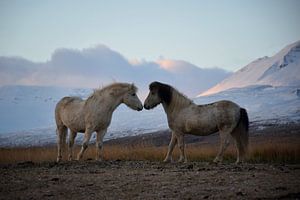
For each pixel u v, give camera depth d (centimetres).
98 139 1797
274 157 2077
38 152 2448
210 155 2314
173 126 1772
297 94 13288
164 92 1781
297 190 1082
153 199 1042
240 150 1745
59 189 1170
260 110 10462
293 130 6950
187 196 1058
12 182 1266
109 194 1105
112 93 1784
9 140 9038
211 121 1702
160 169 1478
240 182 1199
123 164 1634
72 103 1869
